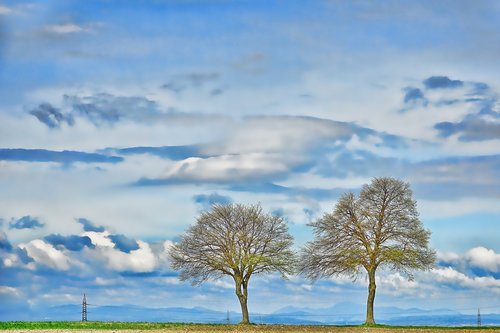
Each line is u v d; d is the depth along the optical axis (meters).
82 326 75.69
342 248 88.12
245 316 87.75
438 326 86.44
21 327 72.94
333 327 80.94
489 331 76.75
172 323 82.69
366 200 89.31
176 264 89.31
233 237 89.69
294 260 89.44
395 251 86.62
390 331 75.94
